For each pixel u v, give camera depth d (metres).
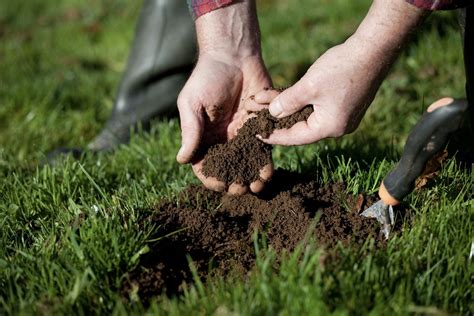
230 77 1.18
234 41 1.19
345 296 1.00
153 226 1.12
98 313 1.04
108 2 2.99
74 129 1.68
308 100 1.11
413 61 1.69
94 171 1.35
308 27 2.14
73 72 2.08
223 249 1.13
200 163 1.18
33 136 1.63
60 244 1.12
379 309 0.99
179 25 1.56
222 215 1.17
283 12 2.34
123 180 1.34
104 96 1.85
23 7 3.17
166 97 1.59
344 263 1.04
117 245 1.08
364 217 1.13
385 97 1.58
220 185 1.17
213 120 1.18
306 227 1.12
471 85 1.18
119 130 1.58
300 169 1.28
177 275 1.10
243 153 1.16
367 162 1.30
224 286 1.05
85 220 1.14
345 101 1.09
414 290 1.03
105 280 1.07
